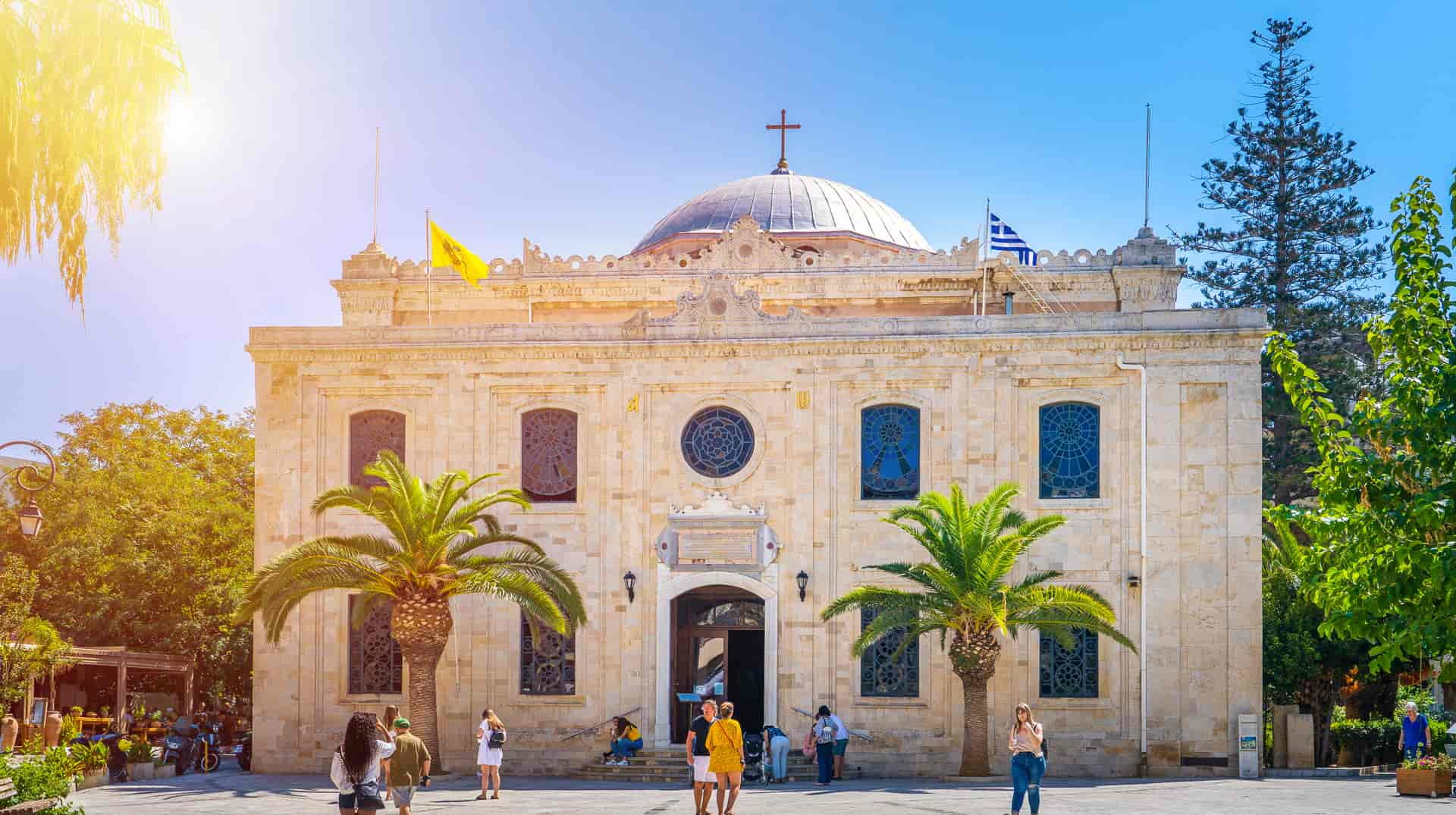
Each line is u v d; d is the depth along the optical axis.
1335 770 41.00
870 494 42.84
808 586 42.44
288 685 43.84
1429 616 18.78
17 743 46.69
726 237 49.84
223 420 72.44
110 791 36.91
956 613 38.56
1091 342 41.84
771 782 39.19
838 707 42.12
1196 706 40.72
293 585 39.38
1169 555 41.19
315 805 32.94
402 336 44.47
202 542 61.31
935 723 41.84
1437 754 38.97
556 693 43.31
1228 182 67.62
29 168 20.84
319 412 44.62
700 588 43.47
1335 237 66.62
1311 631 44.91
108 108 21.33
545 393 44.12
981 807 30.58
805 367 43.12
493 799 34.06
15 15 20.78
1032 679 41.53
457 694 43.31
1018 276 48.62
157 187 22.05
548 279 50.09
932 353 42.59
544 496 44.00
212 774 43.38
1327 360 63.88
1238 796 33.00
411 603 39.72
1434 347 19.14
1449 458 18.69
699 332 43.62
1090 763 41.06
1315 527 20.14
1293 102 67.38
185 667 58.53
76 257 21.62
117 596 58.47
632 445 43.53
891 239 56.97
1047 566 41.72
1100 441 41.94
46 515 60.88
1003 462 42.06
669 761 41.66
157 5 22.06
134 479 62.50
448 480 39.75
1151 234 49.53
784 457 43.12
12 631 47.91
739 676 43.47
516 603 43.41
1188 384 41.56
